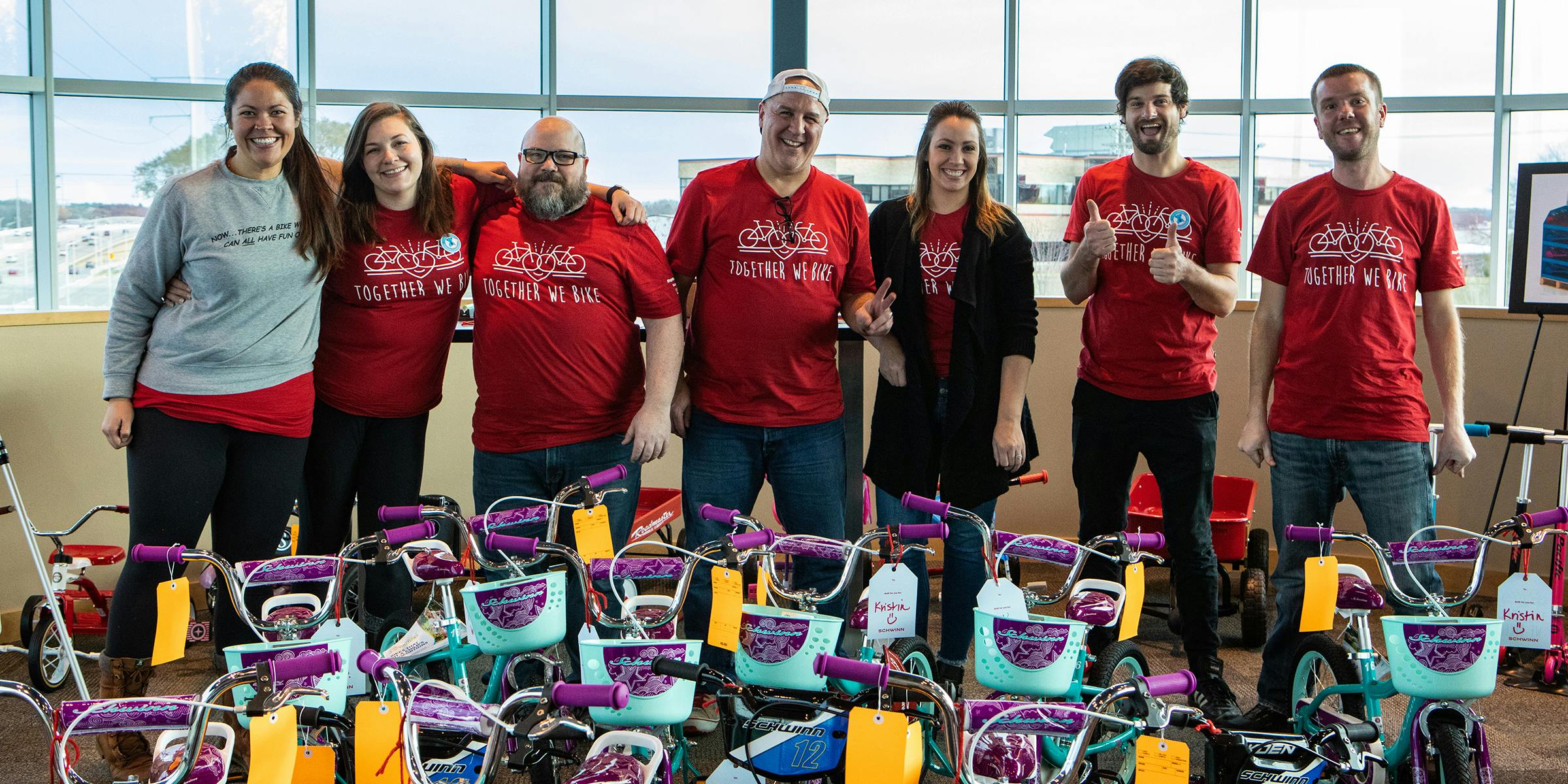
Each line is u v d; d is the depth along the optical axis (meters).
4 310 5.32
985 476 3.12
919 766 1.86
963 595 3.15
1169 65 3.33
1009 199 5.83
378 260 2.87
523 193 2.84
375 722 1.83
